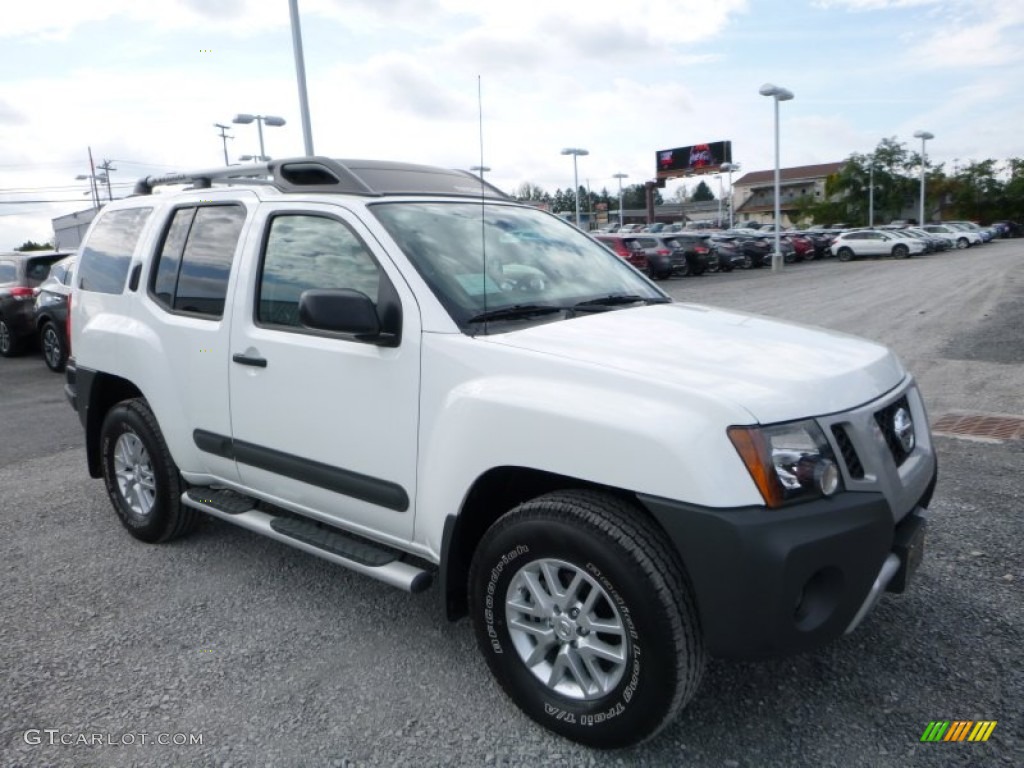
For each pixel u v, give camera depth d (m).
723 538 2.29
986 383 8.23
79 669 3.23
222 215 3.97
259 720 2.87
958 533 4.29
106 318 4.55
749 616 2.32
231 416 3.77
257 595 3.86
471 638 3.42
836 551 2.38
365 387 3.16
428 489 2.97
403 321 3.05
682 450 2.35
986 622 3.40
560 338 2.88
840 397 2.60
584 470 2.51
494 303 3.15
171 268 4.18
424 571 3.14
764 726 2.77
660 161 83.31
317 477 3.41
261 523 3.74
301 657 3.28
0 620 3.66
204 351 3.86
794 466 2.39
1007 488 4.96
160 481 4.31
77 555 4.41
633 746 2.60
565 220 4.32
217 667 3.22
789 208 99.12
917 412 3.11
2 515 5.10
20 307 12.26
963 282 22.20
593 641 2.60
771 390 2.48
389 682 3.09
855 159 77.38
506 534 2.72
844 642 3.27
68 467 6.22
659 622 2.40
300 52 16.25
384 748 2.71
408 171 3.95
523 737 2.75
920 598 3.61
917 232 44.62
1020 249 43.62
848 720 2.79
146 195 4.71
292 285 3.52
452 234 3.45
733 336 3.03
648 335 2.96
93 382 4.63
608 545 2.45
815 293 20.53
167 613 3.69
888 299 18.00
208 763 2.64
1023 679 3.00
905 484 2.73
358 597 3.83
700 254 31.47
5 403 8.98
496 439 2.71
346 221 3.35
